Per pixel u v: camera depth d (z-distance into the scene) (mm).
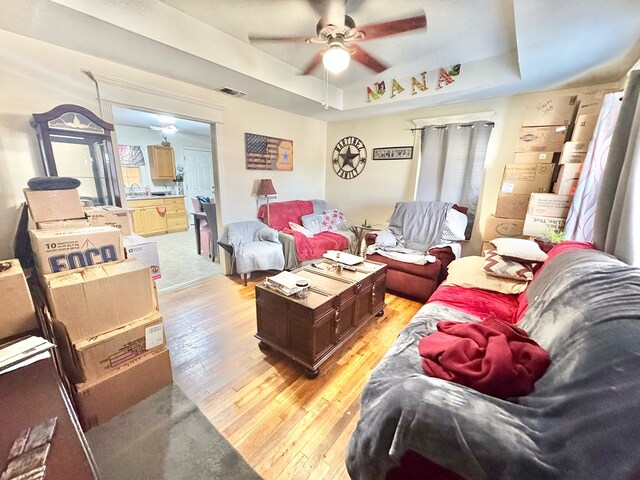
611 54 2061
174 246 4992
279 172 4188
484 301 1918
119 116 4570
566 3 1439
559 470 627
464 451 747
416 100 3369
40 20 1710
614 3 1426
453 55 2721
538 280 1661
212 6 1978
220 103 3223
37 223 1613
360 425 1021
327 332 1851
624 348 726
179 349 2062
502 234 2996
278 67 2914
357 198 4688
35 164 2082
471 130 3381
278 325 1894
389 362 1303
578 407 705
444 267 2830
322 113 4164
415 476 911
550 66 2295
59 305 1308
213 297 2930
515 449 689
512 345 1093
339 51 1905
